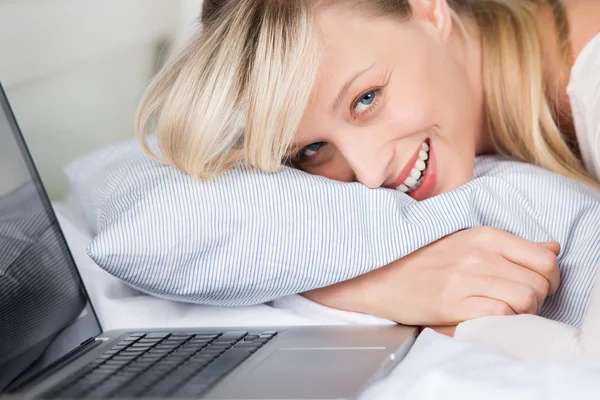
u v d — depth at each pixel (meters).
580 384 0.66
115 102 2.04
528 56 1.42
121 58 2.02
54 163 2.02
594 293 0.86
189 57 1.17
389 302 1.09
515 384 0.68
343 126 1.17
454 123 1.27
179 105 1.14
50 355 1.03
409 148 1.22
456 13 1.47
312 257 1.09
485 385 0.69
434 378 0.72
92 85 2.02
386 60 1.19
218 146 1.13
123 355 0.98
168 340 1.04
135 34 2.00
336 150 1.24
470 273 1.04
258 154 1.12
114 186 1.25
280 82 1.10
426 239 1.09
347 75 1.15
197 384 0.81
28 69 1.95
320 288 1.16
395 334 1.00
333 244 1.09
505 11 1.46
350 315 1.12
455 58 1.37
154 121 1.22
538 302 1.04
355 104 1.17
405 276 1.10
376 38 1.19
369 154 1.17
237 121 1.13
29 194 1.14
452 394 0.70
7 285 1.00
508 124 1.44
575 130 1.42
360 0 1.19
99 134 2.05
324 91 1.14
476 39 1.46
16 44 1.93
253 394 0.76
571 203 1.15
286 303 1.20
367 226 1.11
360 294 1.12
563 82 1.44
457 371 0.73
